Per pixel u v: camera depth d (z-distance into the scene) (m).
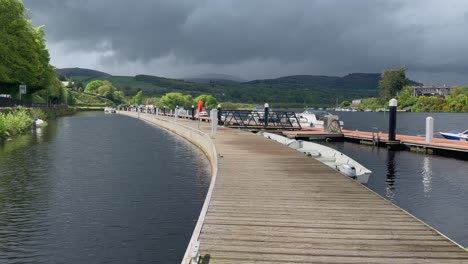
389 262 6.00
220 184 11.18
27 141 31.19
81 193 14.05
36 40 71.75
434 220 12.09
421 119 108.06
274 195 9.95
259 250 6.40
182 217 11.37
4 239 9.66
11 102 48.59
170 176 17.16
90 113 113.44
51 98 99.69
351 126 75.44
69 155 23.50
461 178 18.16
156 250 9.09
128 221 11.01
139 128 48.91
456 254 6.30
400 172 19.73
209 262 5.92
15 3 54.75
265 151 18.38
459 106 145.25
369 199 9.60
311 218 8.09
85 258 8.65
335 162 17.75
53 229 10.35
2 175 17.20
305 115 51.06
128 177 16.94
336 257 6.16
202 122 45.47
